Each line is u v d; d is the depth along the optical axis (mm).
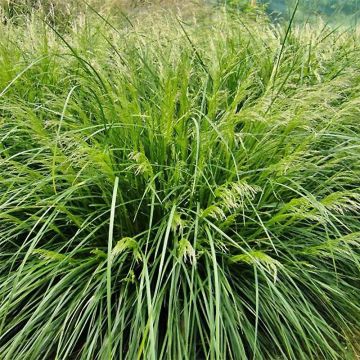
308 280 2887
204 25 4945
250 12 5336
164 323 2691
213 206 2543
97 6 5219
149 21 5004
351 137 3035
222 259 2748
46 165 2793
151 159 2861
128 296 2686
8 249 2961
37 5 5105
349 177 3096
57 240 2977
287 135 2953
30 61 3736
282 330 2537
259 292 2732
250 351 2627
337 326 2934
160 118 2941
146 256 2547
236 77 3691
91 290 2658
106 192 2838
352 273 3062
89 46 4035
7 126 3299
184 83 3068
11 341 2578
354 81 3896
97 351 2613
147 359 2188
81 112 3002
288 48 4098
